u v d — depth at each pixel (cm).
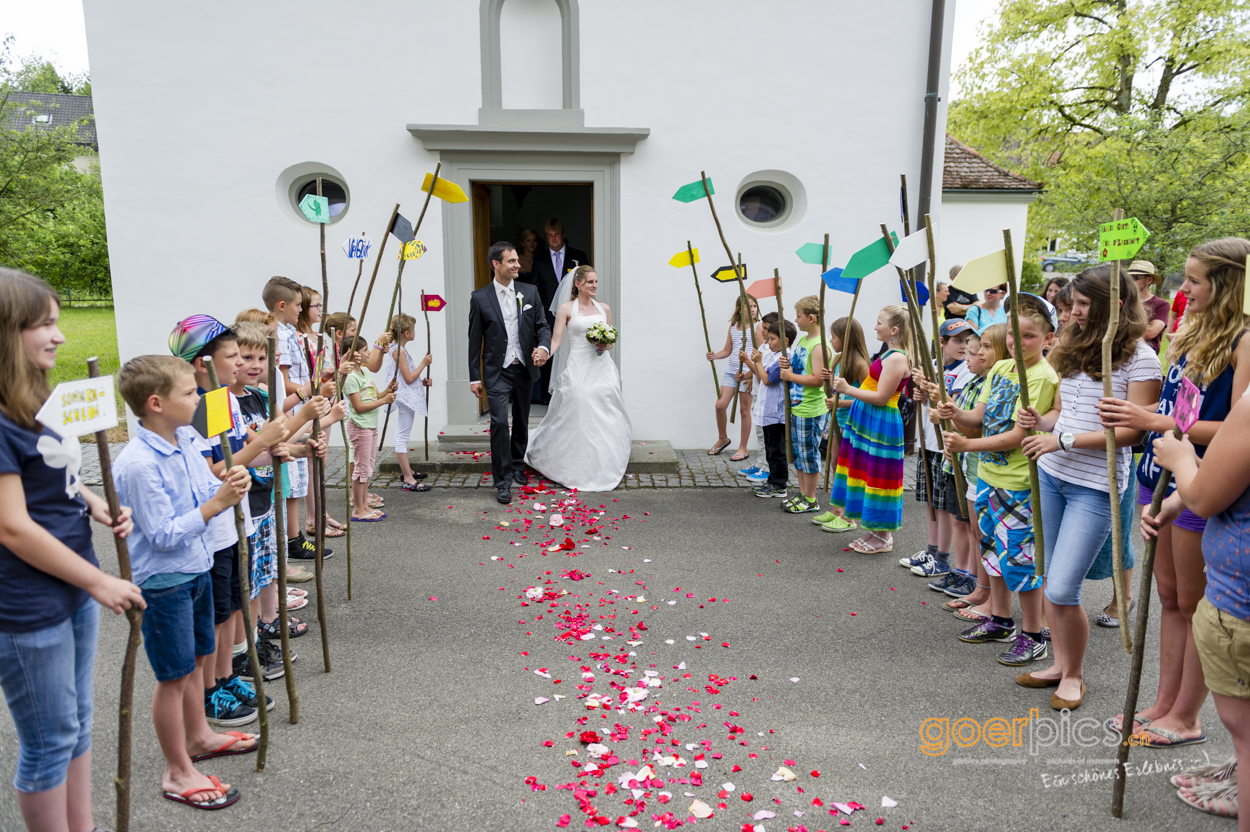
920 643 396
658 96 762
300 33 729
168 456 251
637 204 776
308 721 316
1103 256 271
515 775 282
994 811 264
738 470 735
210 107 731
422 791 272
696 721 320
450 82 742
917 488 536
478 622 416
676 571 495
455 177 754
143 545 245
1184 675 300
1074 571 316
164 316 752
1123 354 308
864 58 764
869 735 311
